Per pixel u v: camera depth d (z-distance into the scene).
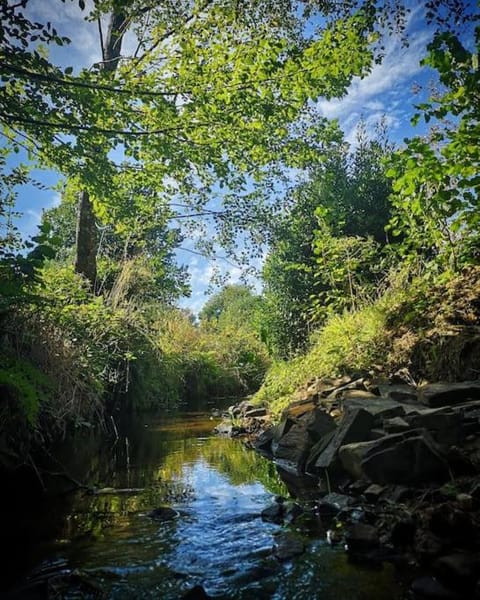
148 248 12.70
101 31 9.27
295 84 5.50
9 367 4.24
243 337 19.81
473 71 4.42
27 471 4.43
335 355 6.95
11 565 2.52
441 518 2.35
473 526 2.31
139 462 5.22
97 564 2.51
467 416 3.62
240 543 2.78
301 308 10.65
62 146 5.25
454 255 5.94
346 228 11.34
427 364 5.21
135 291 11.27
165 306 14.88
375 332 6.47
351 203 11.46
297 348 10.62
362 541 2.55
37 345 5.08
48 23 3.86
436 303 5.73
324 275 8.40
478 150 4.43
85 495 3.91
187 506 3.56
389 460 3.35
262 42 5.20
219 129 5.60
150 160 6.54
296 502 3.59
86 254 10.05
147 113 5.39
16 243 5.74
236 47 5.43
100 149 5.53
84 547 2.76
